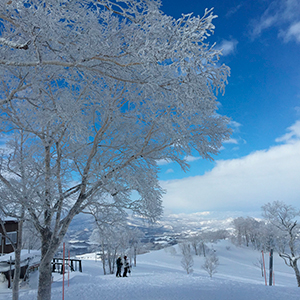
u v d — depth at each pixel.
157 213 8.66
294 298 9.97
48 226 8.42
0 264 15.29
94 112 7.86
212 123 7.09
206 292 11.06
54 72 5.78
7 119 6.00
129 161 7.71
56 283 15.69
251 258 72.88
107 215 9.13
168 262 65.31
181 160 7.54
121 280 15.21
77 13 4.61
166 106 6.15
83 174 7.95
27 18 4.02
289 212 25.58
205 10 3.75
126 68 5.11
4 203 7.39
